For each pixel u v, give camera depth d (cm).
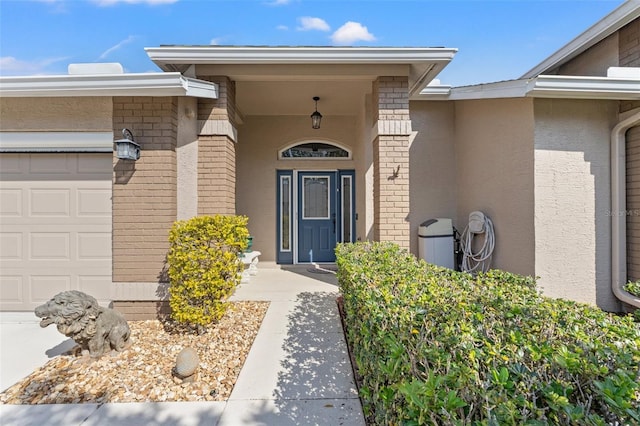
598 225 494
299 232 818
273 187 803
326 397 270
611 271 495
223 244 400
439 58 457
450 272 317
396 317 186
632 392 111
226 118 479
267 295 530
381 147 495
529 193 490
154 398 269
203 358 334
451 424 113
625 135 496
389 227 493
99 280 472
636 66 497
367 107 626
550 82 444
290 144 807
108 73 454
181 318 384
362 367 234
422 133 657
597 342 151
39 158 475
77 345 362
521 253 504
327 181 823
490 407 112
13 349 366
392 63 470
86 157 476
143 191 449
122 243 447
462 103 635
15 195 475
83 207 474
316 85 594
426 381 126
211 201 475
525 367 131
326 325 411
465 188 629
